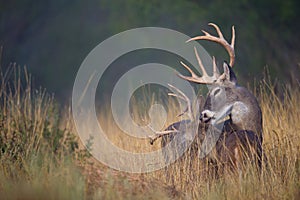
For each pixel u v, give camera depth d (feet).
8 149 105.19
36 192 88.48
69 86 299.38
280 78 233.55
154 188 95.45
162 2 259.39
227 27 254.06
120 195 90.02
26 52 309.63
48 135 106.32
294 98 124.88
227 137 104.83
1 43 306.55
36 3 320.09
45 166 95.61
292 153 108.17
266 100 127.03
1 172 96.99
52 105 115.96
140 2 261.44
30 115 113.50
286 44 253.24
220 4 256.52
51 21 315.78
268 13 258.78
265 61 244.63
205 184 101.40
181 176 105.09
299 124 117.80
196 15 254.06
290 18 257.14
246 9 256.52
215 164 105.40
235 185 97.40
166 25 260.01
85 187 90.53
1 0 317.42
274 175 101.40
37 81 298.97
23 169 98.32
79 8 312.71
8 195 89.25
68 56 305.73
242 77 215.72
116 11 267.39
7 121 112.06
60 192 87.81
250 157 100.94
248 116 105.70
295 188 99.35
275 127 117.70
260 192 97.30
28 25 316.81
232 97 106.22
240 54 248.11
